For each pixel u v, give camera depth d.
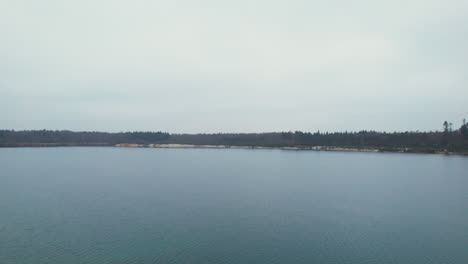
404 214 37.19
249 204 41.91
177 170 87.88
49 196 46.81
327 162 123.19
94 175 74.38
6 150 190.75
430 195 50.56
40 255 23.80
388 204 42.97
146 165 103.38
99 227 30.86
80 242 26.59
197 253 24.41
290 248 25.67
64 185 57.97
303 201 44.38
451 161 128.12
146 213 36.41
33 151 183.62
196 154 179.00
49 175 73.50
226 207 39.97
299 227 31.48
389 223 33.22
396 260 23.39
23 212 36.69
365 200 45.69
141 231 29.64
